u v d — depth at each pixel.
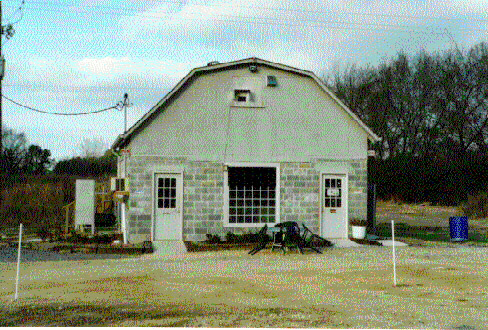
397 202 46.00
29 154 68.88
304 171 19.17
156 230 18.02
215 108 18.66
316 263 14.29
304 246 17.22
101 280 12.01
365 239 18.75
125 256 15.86
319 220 19.14
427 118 51.12
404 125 52.69
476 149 47.53
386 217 34.12
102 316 8.41
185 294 10.39
